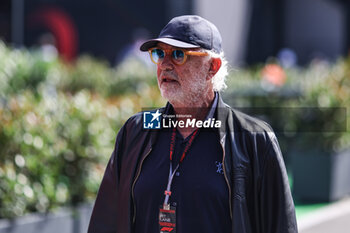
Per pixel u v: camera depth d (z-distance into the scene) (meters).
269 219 6.68
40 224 13.23
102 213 7.44
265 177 6.67
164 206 6.64
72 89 31.45
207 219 6.55
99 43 57.53
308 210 20.72
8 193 13.16
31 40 56.88
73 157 14.67
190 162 6.73
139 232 6.92
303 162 22.44
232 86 28.77
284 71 33.53
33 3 57.19
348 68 26.31
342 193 22.61
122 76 32.34
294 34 74.06
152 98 19.02
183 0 50.72
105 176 7.45
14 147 13.40
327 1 80.56
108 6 56.56
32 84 27.28
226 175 6.54
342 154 22.45
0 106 13.93
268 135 6.77
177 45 6.52
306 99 23.06
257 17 64.62
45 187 13.84
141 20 54.31
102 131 15.71
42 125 14.06
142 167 6.99
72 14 57.62
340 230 17.92
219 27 53.69
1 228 12.52
